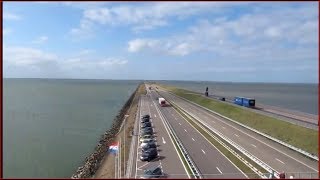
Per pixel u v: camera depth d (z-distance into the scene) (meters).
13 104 181.62
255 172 54.41
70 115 144.50
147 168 57.69
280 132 79.56
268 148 69.75
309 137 69.50
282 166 57.44
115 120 128.25
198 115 120.62
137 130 92.00
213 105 140.00
